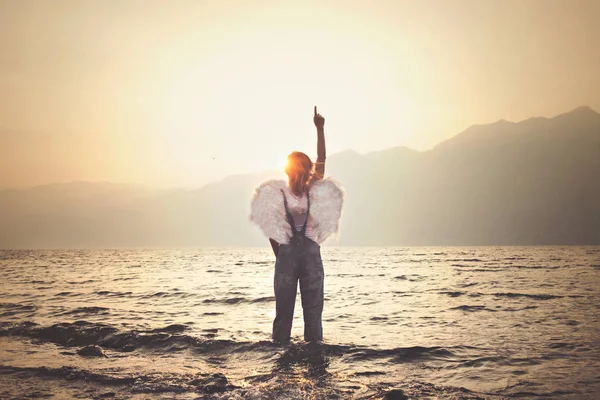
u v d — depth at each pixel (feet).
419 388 10.38
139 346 15.80
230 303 29.32
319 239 16.01
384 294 33.91
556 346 15.31
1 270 72.23
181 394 10.03
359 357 13.73
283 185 16.02
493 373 11.96
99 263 100.27
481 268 71.31
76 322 19.98
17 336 18.10
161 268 77.30
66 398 9.89
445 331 18.44
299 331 18.58
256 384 10.77
